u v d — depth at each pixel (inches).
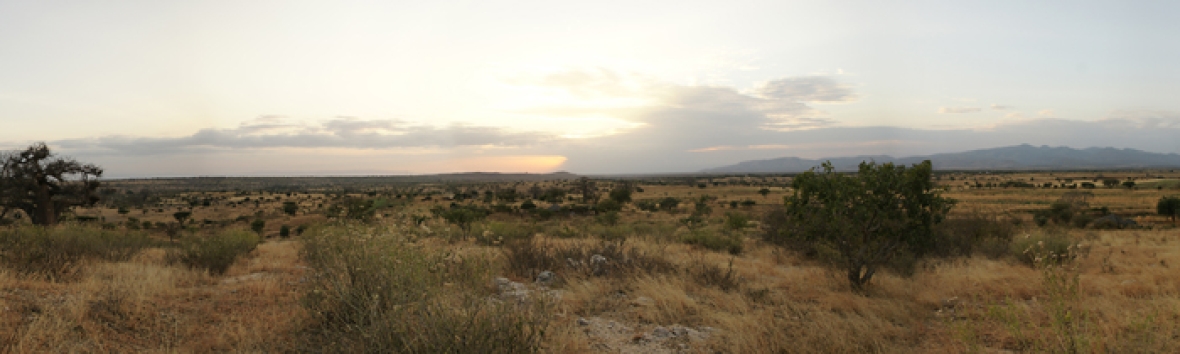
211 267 388.5
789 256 557.0
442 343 142.6
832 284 355.6
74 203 1462.8
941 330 234.8
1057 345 180.2
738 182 6412.4
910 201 353.1
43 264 300.0
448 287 167.5
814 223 374.3
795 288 351.6
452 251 209.3
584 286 326.0
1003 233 604.7
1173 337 197.8
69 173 1433.3
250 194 4549.7
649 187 5438.0
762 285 361.4
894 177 354.9
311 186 6599.4
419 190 5088.6
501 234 723.4
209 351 191.6
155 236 1390.3
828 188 369.4
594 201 3043.8
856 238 376.2
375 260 193.5
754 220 1513.3
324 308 213.3
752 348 204.5
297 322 215.5
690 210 2564.0
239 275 380.8
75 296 237.3
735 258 565.6
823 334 211.3
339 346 170.9
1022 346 197.3
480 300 159.5
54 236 363.9
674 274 374.3
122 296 238.1
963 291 324.2
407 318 153.2
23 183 1300.4
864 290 339.0
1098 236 898.1
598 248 471.2
